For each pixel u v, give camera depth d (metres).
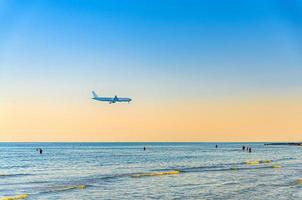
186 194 40.94
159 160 100.38
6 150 194.12
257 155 131.75
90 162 92.81
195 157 116.69
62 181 52.12
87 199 37.97
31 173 64.25
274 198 38.66
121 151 176.75
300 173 61.88
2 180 53.75
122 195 40.22
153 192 42.19
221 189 44.31
